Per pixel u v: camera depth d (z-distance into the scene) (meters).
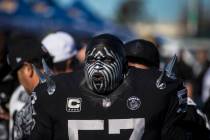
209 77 10.73
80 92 4.12
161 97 4.11
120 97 4.09
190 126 4.32
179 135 4.16
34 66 5.05
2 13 17.83
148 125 4.07
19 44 5.31
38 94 4.19
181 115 4.17
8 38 7.65
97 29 20.09
